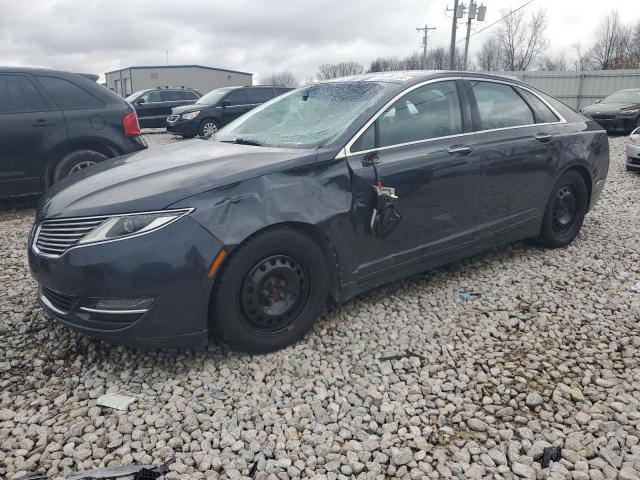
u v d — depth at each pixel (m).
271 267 3.05
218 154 3.44
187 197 2.85
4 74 6.27
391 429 2.57
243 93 16.02
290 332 3.22
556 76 26.56
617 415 2.62
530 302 3.88
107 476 2.26
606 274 4.38
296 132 3.69
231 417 2.67
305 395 2.82
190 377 2.99
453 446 2.45
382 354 3.22
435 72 4.06
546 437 2.50
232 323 2.98
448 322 3.59
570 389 2.85
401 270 3.74
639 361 3.11
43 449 2.45
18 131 6.24
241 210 2.92
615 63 41.88
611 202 6.96
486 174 4.07
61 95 6.55
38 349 3.30
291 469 2.31
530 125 4.52
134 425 2.61
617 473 2.28
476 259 4.74
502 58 41.78
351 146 3.39
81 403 2.78
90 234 2.83
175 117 15.51
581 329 3.49
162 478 2.26
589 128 5.05
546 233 4.81
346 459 2.38
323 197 3.20
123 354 3.21
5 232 5.83
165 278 2.77
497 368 3.06
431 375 3.02
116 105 6.87
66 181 3.57
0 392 2.88
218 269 2.86
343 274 3.39
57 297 3.04
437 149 3.77
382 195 3.37
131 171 3.34
